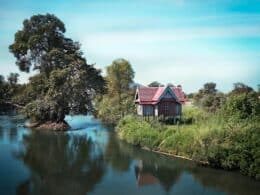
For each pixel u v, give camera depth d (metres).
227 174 37.34
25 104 93.25
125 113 85.75
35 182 35.03
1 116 114.81
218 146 39.34
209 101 76.12
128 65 109.75
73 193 31.73
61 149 52.91
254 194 31.25
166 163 42.84
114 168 41.00
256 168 35.34
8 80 130.75
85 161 44.56
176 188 33.34
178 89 67.88
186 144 45.22
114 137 65.88
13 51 88.62
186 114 68.19
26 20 89.50
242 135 38.47
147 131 54.28
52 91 80.56
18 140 61.31
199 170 39.22
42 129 79.06
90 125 89.69
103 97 105.94
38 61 88.81
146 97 64.94
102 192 32.19
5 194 31.22
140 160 44.81
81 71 81.56
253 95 48.75
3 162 43.59
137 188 33.44
